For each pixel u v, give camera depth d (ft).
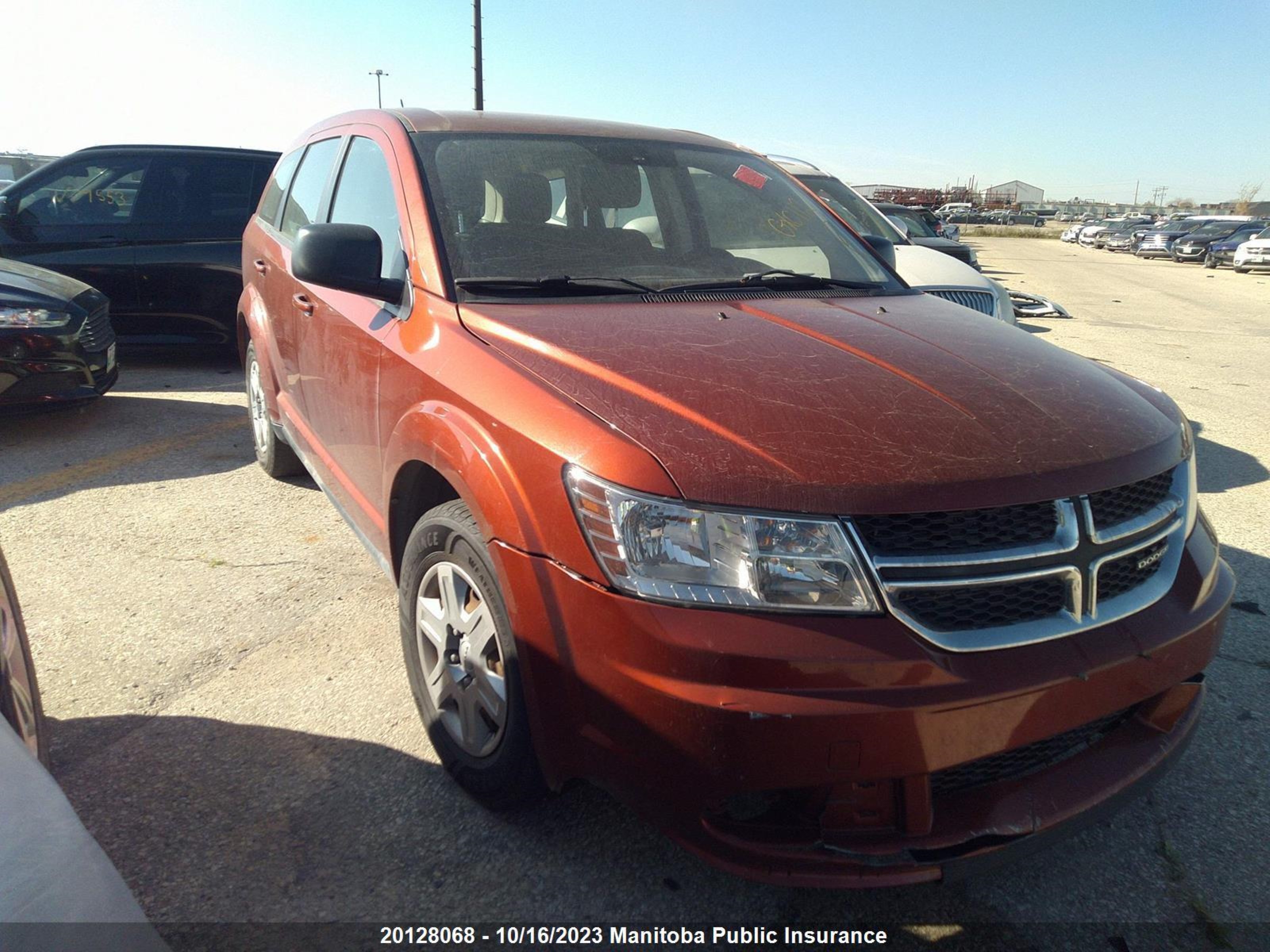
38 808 3.73
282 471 15.40
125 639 10.29
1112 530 6.39
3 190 24.73
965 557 5.83
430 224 8.89
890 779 5.68
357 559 12.62
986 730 5.74
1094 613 6.23
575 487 6.08
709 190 10.91
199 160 24.79
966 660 5.76
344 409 10.02
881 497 5.77
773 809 6.05
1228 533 14.48
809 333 7.98
